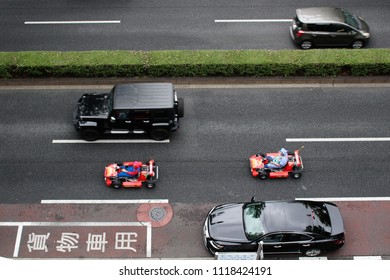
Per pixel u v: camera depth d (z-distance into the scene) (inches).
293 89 1147.9
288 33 1277.1
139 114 991.6
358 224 921.5
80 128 1010.1
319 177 985.5
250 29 1283.2
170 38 1259.2
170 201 948.6
